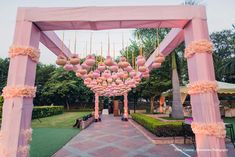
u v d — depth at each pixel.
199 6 3.14
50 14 3.08
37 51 3.12
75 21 3.09
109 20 3.09
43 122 13.49
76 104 28.34
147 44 10.04
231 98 15.60
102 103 26.31
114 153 5.05
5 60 25.67
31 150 5.39
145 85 14.03
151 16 3.10
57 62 4.17
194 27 3.06
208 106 2.79
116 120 15.67
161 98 19.09
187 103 16.84
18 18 3.04
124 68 5.03
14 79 2.84
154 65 4.36
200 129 2.81
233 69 16.39
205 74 2.88
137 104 24.80
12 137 2.68
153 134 7.39
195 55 3.01
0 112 10.09
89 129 9.99
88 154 4.97
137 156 4.75
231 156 4.52
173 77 10.85
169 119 9.88
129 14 3.11
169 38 4.14
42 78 27.41
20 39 2.96
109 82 6.99
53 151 5.26
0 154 2.63
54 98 26.42
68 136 7.77
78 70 5.23
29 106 2.97
